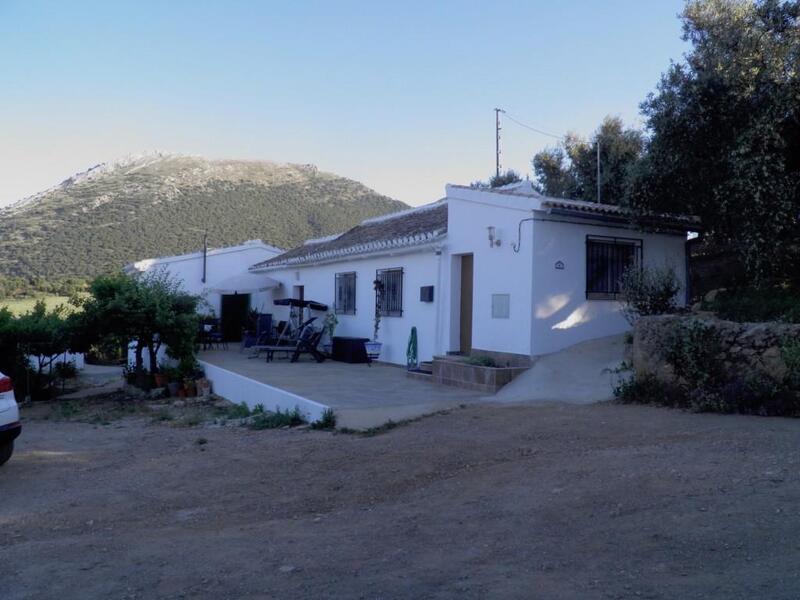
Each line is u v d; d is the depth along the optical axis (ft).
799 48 36.29
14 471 30.37
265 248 97.81
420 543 17.67
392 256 59.52
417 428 32.71
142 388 62.75
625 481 20.65
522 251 44.34
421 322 55.16
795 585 13.00
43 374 67.97
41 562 17.84
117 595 15.30
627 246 47.70
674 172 41.50
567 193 74.23
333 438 32.65
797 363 29.07
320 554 17.30
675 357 32.83
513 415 33.55
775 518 16.51
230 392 52.80
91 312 61.31
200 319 65.36
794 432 24.91
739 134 37.22
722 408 29.76
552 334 44.14
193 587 15.52
